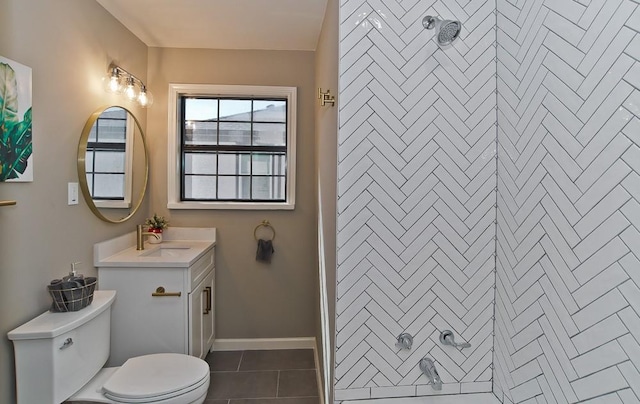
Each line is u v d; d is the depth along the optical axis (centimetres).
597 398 100
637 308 88
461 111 147
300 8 208
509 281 140
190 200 282
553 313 116
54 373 135
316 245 257
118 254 220
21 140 139
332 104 161
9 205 126
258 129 285
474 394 151
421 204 147
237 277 277
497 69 146
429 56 145
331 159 164
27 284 145
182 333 206
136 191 244
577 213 106
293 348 279
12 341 135
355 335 146
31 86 145
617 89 93
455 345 143
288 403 210
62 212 168
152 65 266
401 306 147
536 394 125
